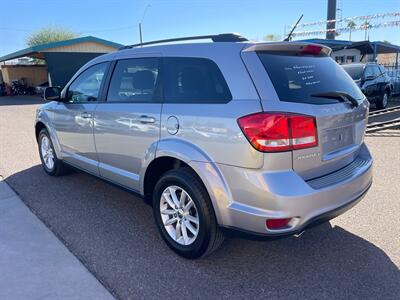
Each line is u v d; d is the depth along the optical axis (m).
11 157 6.76
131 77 3.59
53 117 4.96
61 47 24.84
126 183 3.75
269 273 2.95
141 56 3.50
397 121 8.89
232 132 2.59
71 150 4.71
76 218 4.00
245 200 2.62
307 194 2.53
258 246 3.35
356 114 3.10
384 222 3.76
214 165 2.73
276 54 2.84
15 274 2.94
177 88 3.11
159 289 2.76
